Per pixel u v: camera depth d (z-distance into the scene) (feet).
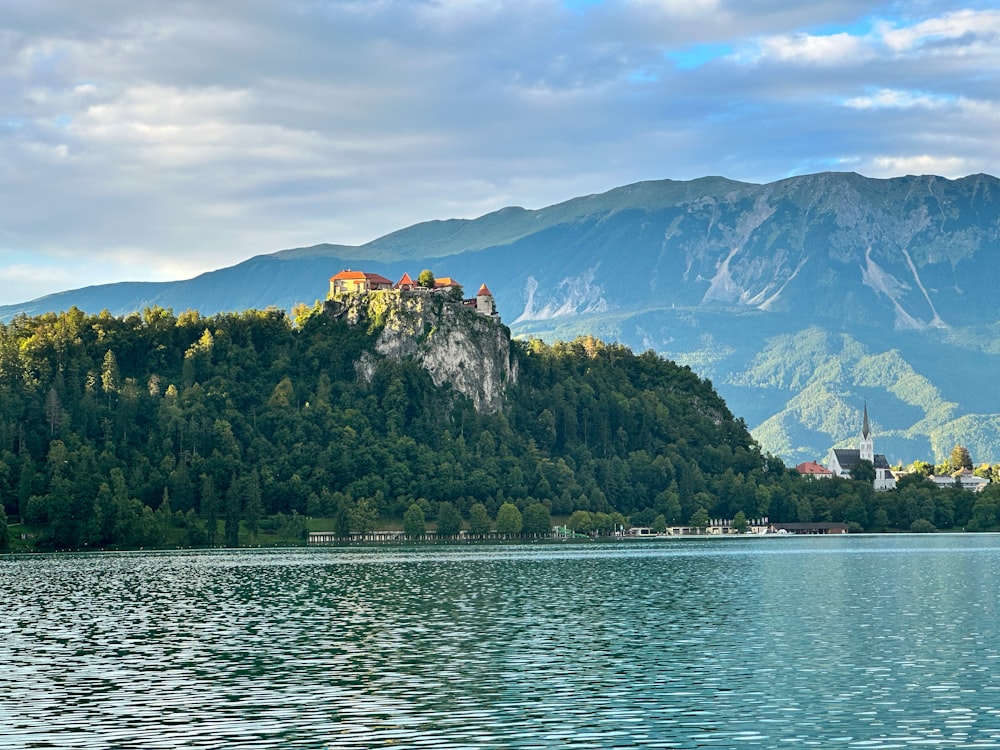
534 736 384.68
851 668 502.38
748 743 376.68
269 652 551.18
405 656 536.83
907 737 383.45
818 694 447.42
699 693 449.48
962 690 454.81
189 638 599.98
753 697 442.50
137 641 590.14
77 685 468.75
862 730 392.47
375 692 452.35
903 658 527.40
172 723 402.52
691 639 589.32
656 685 465.06
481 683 469.98
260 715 414.21
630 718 408.67
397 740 379.35
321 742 377.09
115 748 370.73
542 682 471.62
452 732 389.39
